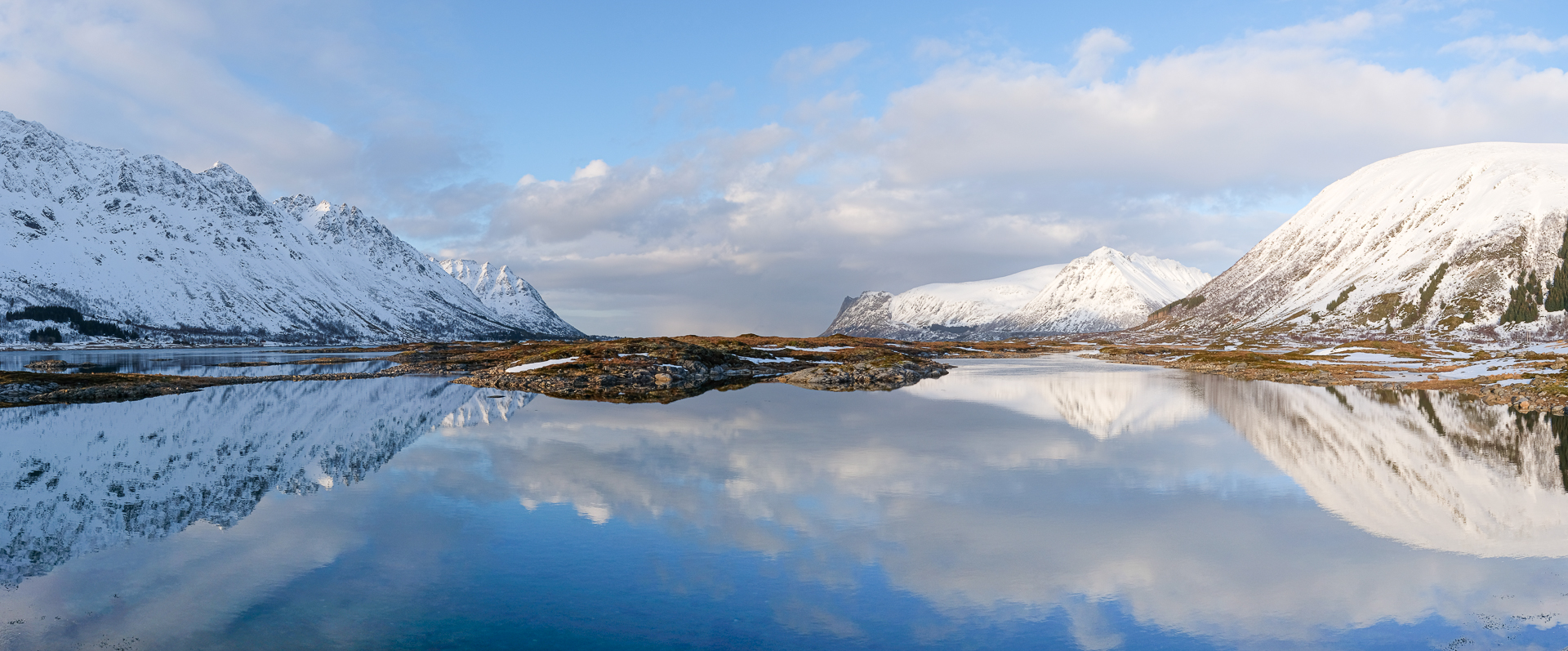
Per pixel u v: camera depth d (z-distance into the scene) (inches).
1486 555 860.0
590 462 1401.3
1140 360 5841.5
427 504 1096.8
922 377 3850.9
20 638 657.0
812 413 2154.3
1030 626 687.1
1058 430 1814.7
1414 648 639.8
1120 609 724.7
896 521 1007.6
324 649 639.8
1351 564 839.7
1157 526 986.1
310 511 1065.5
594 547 900.6
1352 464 1387.8
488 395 2783.0
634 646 648.4
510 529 970.7
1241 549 892.0
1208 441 1653.5
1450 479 1256.8
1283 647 644.1
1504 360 3939.5
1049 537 938.1
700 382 3390.7
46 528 986.1
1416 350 5339.6
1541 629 668.1
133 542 926.4
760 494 1153.4
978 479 1257.4
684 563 847.1
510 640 660.1
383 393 2940.5
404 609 724.0
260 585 784.9
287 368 4889.3
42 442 1716.3
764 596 755.4
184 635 664.4
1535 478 1259.8
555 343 7150.6
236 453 1549.0
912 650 642.8
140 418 2148.1
